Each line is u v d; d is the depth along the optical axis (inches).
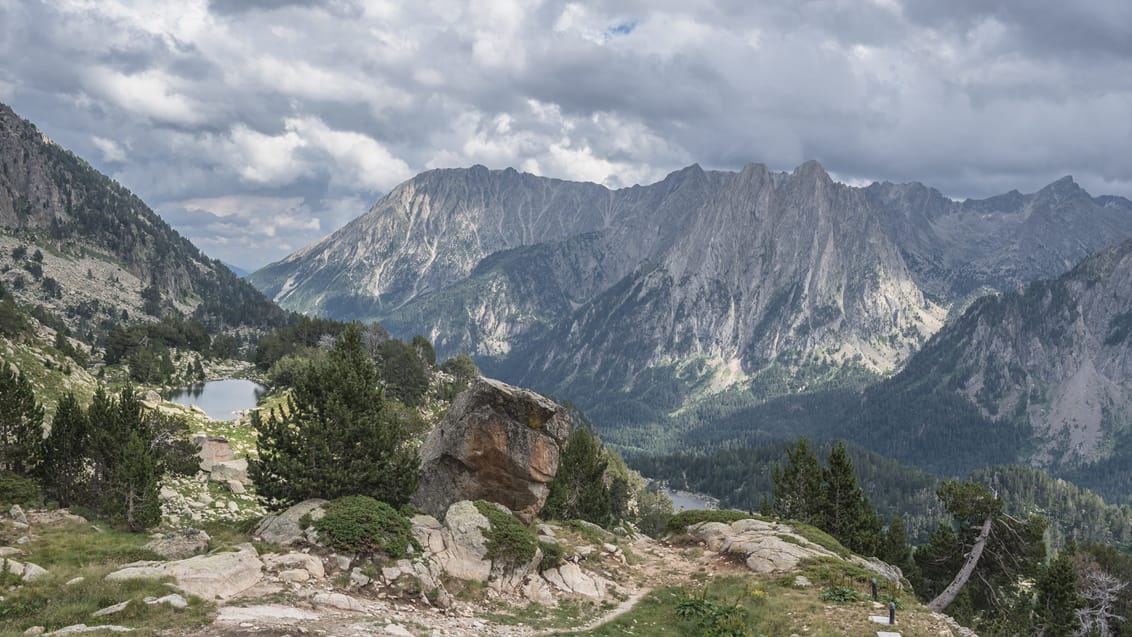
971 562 2337.6
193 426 3341.5
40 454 1804.9
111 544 1315.2
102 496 1715.1
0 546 1252.5
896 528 2915.8
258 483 1562.5
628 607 1438.2
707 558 1871.3
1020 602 2532.0
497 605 1306.6
